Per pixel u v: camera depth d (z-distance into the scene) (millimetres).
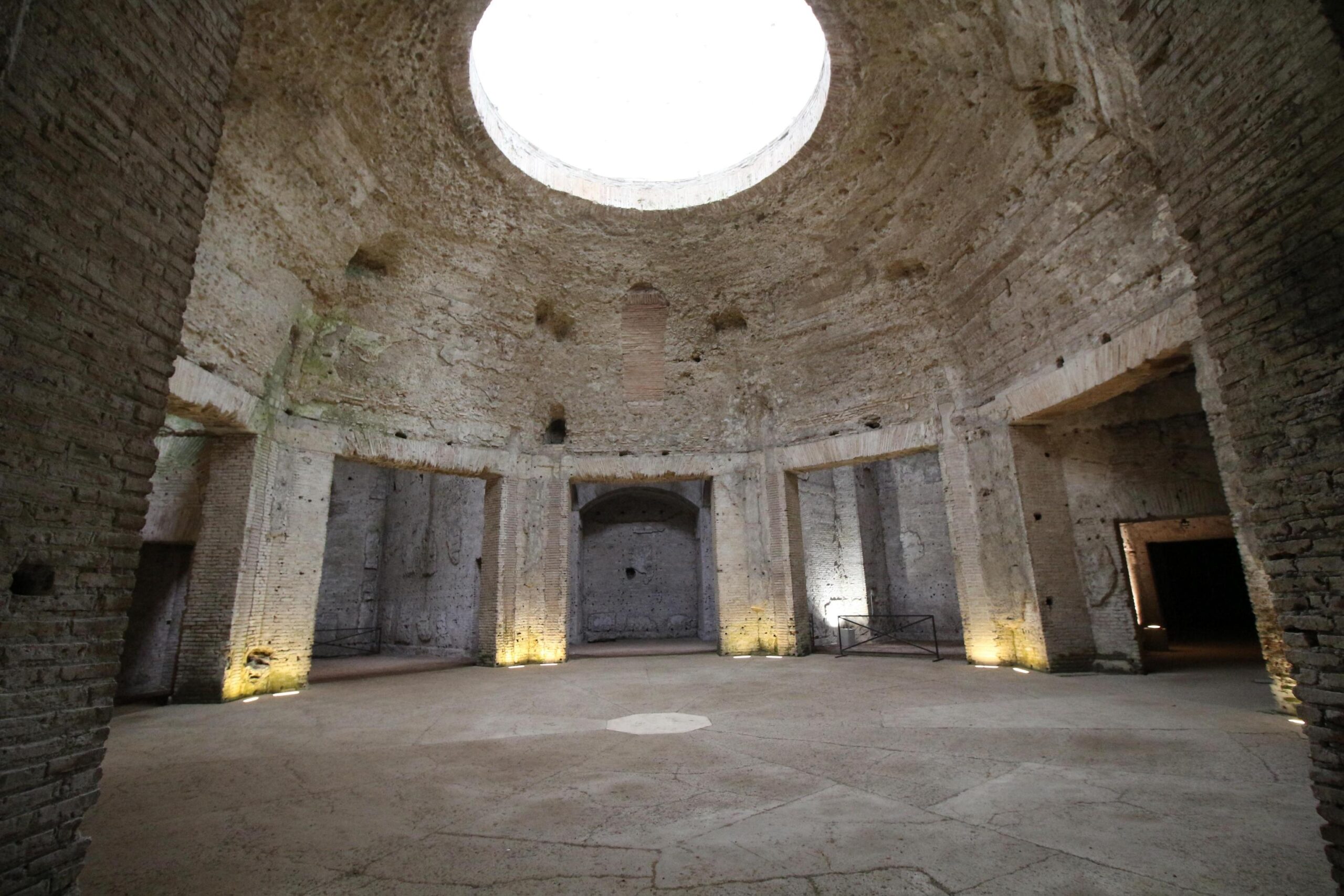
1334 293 2846
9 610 2561
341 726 7262
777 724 6652
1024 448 10766
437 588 17422
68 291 2857
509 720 7312
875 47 8812
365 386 11875
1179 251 7434
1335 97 2850
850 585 17109
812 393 13953
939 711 7070
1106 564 10219
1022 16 7160
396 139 9633
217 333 8969
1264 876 2986
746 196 12133
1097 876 3033
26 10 2760
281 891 3117
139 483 3154
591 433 14570
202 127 3641
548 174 12344
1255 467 3215
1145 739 5566
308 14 7617
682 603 20578
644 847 3545
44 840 2611
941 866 3184
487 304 12992
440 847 3633
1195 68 3521
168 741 6629
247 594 9820
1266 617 6539
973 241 10414
